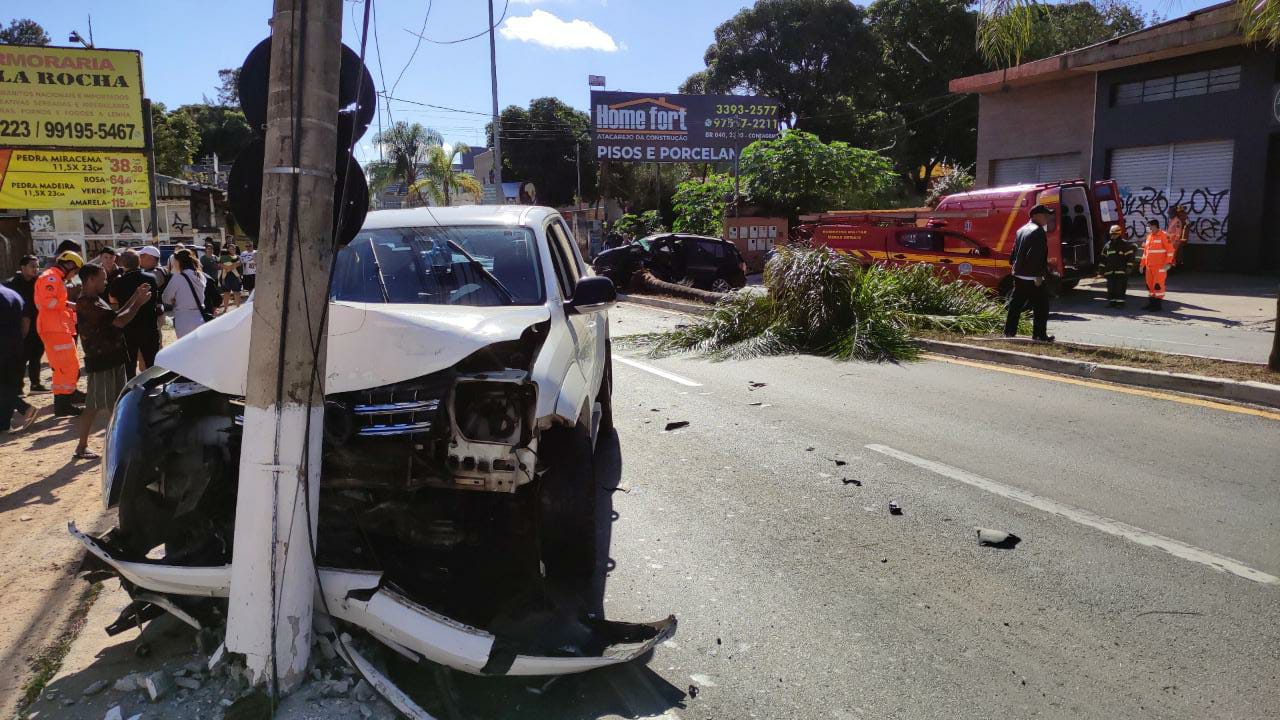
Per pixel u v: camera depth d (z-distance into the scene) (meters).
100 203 19.27
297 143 2.91
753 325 11.85
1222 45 19.59
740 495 5.52
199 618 3.34
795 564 4.42
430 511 3.59
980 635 3.65
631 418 7.76
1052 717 3.06
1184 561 4.30
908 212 17.52
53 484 6.28
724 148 39.59
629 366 10.70
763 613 3.90
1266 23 7.96
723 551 4.62
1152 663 3.39
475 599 3.61
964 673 3.36
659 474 6.02
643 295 20.36
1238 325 13.29
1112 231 15.87
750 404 8.17
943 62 44.12
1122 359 9.18
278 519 2.95
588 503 3.82
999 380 8.89
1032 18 8.00
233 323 3.58
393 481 3.32
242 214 3.14
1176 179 21.39
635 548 4.69
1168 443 6.33
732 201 33.84
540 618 3.53
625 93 38.44
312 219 2.96
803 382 9.17
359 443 3.36
